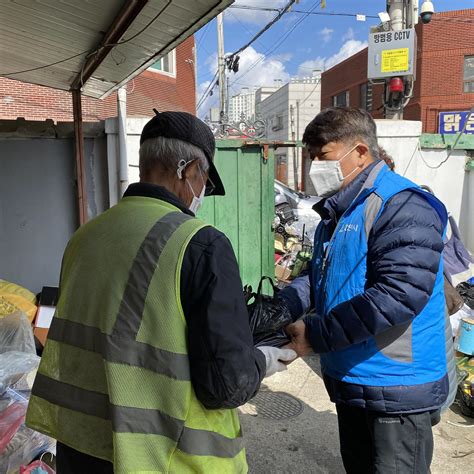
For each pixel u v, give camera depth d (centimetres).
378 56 664
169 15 288
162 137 129
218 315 108
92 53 362
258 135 686
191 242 113
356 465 196
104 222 131
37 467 210
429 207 160
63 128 505
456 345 365
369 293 152
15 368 260
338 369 174
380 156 206
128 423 112
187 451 112
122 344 114
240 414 331
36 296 457
